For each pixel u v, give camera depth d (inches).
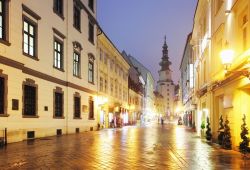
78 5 1179.9
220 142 644.7
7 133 659.4
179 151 549.6
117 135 1010.1
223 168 371.6
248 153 472.1
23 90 759.1
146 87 3705.7
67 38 1061.1
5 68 655.1
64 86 1031.0
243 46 519.5
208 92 814.5
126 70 2379.4
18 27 709.3
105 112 1621.6
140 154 502.6
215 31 721.6
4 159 430.6
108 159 440.5
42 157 452.4
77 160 426.9
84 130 1216.2
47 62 901.2
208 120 782.5
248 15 476.4
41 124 849.5
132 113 2684.5
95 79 1398.9
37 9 837.8
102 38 1505.9
